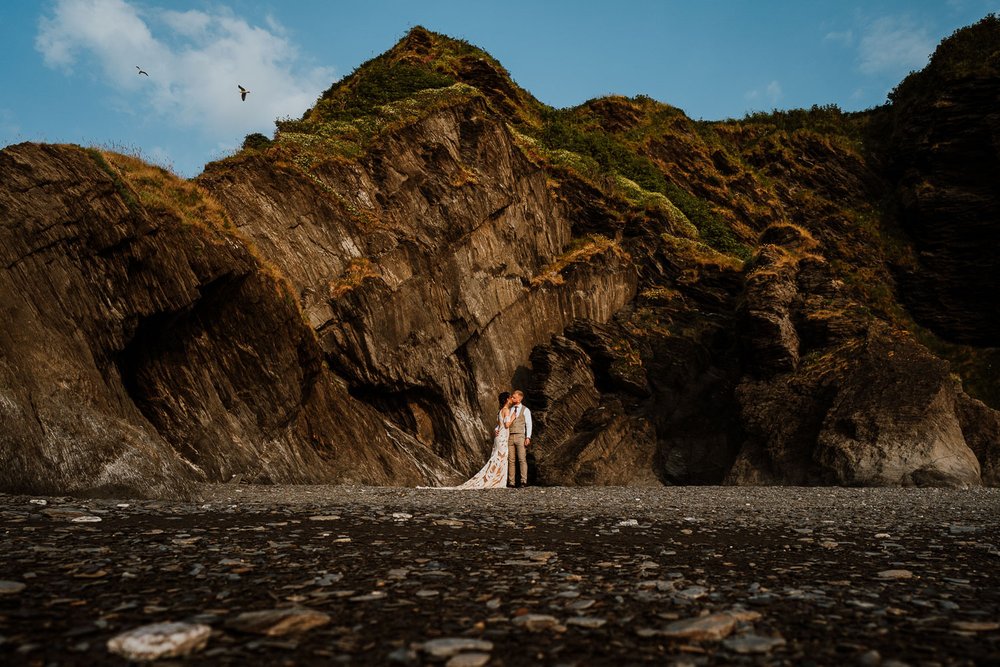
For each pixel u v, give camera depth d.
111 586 4.00
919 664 2.77
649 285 35.75
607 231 36.66
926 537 7.62
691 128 45.41
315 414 22.31
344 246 27.08
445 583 4.45
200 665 2.61
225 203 24.72
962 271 35.25
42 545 5.36
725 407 29.83
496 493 15.83
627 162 41.06
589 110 45.44
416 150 30.86
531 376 31.19
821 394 26.12
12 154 14.58
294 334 21.39
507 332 31.02
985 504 13.01
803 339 28.75
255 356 20.12
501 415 23.27
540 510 10.75
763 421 26.67
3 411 9.80
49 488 9.59
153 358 17.69
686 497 14.82
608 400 30.50
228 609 3.54
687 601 3.99
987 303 34.59
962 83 37.56
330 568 4.90
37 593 3.73
